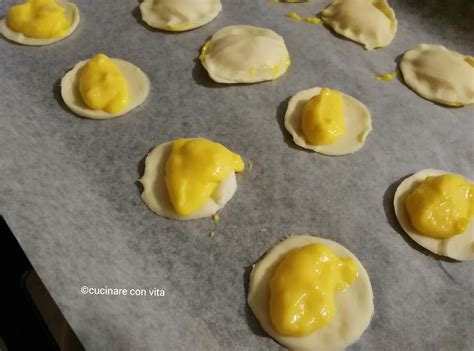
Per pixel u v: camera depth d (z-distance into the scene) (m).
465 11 0.37
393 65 0.35
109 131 0.30
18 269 0.25
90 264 0.24
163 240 0.26
